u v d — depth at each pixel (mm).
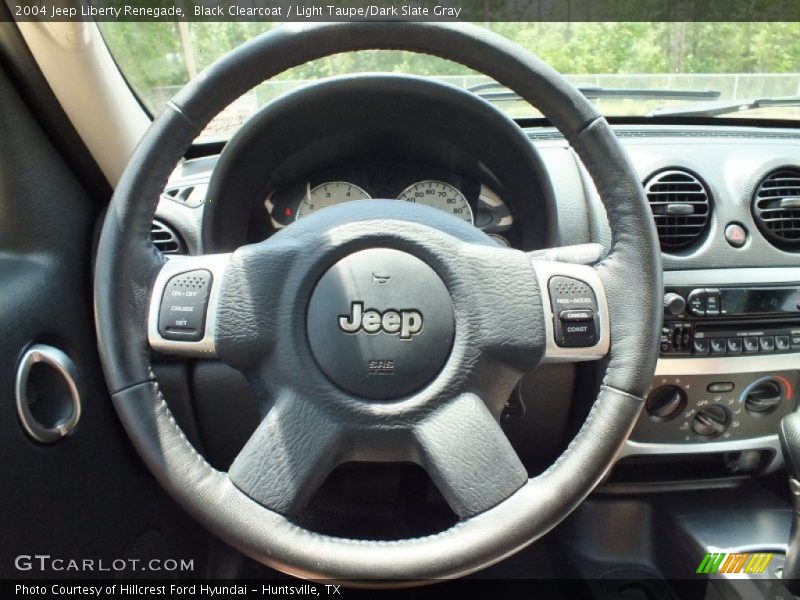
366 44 773
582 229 1189
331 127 1094
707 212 1241
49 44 975
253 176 1094
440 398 753
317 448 747
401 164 1198
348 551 691
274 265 782
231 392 1087
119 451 1108
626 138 1365
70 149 1098
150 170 771
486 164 1134
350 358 760
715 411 1267
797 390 1272
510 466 731
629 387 754
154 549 1199
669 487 1426
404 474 1195
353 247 783
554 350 779
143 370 763
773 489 1460
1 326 854
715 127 1451
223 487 725
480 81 1313
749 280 1219
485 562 698
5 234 925
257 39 768
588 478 726
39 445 905
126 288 763
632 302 772
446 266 778
